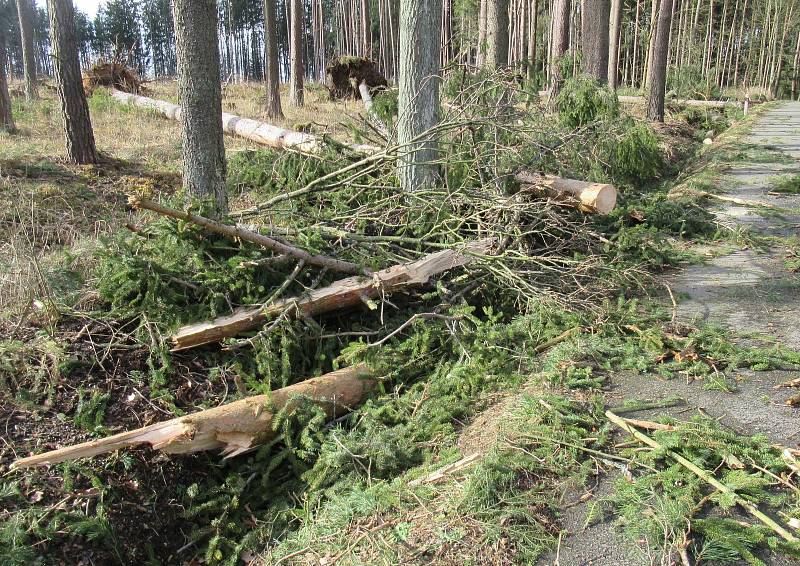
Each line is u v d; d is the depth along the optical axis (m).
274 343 4.57
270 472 3.85
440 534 2.87
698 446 3.25
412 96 6.81
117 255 4.59
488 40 11.16
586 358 4.39
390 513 3.16
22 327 4.21
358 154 7.50
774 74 41.59
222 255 4.93
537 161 7.34
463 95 8.20
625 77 34.66
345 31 44.00
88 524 3.17
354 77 20.62
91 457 3.49
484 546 2.78
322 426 4.05
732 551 2.66
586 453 3.37
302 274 5.06
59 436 3.58
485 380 4.33
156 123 14.45
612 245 6.56
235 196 8.05
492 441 3.57
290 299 4.70
